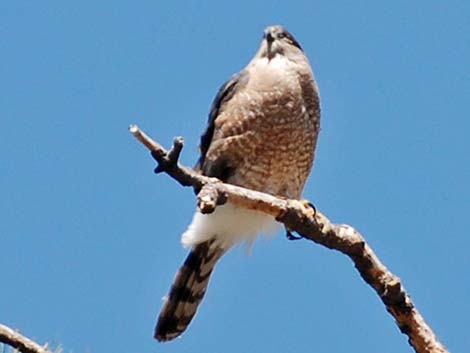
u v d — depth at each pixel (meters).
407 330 8.03
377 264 8.34
